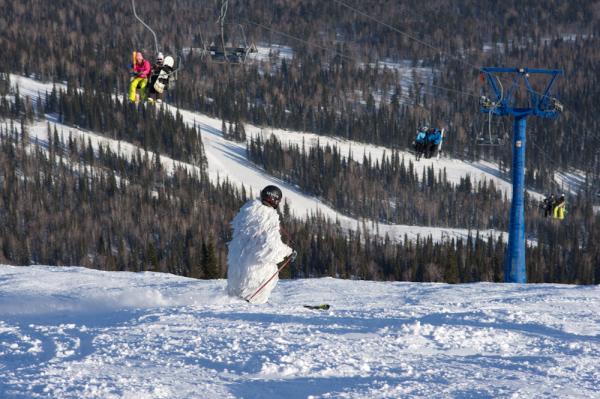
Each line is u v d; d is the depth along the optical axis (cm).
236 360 1088
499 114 7150
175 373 998
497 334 1381
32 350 1221
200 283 3016
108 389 875
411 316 1709
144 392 869
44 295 2603
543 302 2305
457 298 2562
